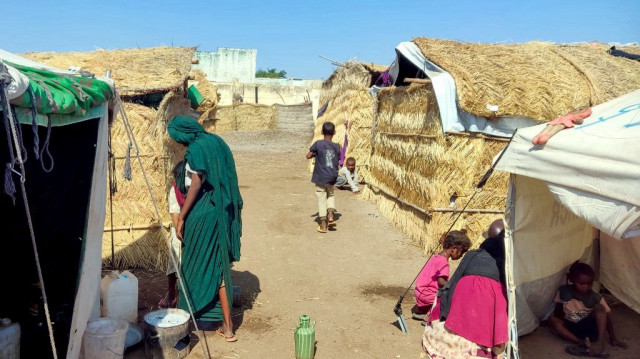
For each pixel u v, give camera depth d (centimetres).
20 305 446
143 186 665
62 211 441
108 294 487
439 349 444
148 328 437
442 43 878
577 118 419
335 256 752
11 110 253
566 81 752
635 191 315
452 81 738
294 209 1009
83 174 434
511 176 433
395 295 617
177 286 547
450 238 521
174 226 508
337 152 858
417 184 830
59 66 808
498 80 736
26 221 441
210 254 474
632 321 560
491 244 470
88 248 402
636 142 336
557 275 510
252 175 1413
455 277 451
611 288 560
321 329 520
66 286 453
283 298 598
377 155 1081
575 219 504
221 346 474
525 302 500
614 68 827
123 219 662
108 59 865
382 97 1084
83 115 349
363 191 1139
